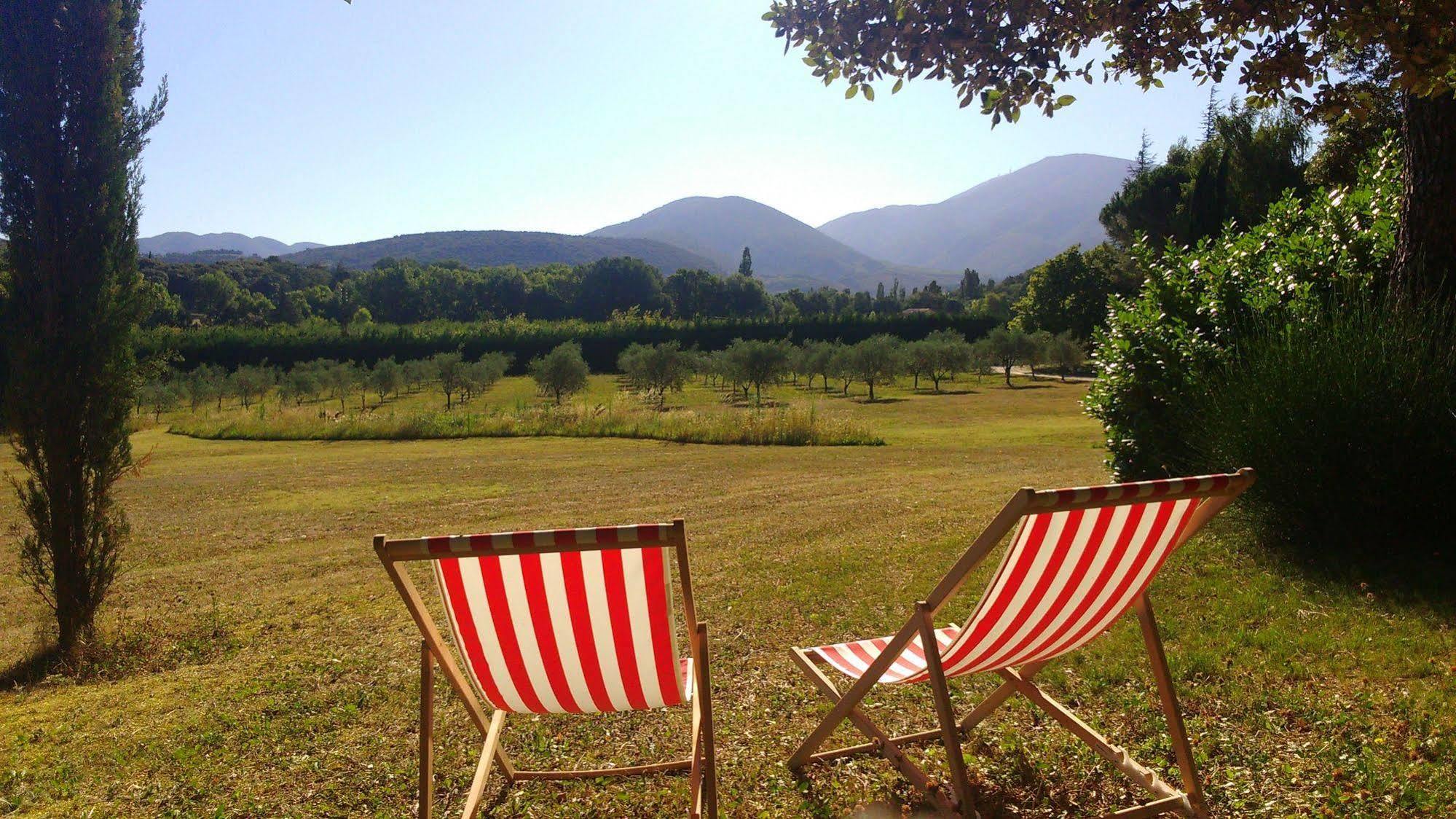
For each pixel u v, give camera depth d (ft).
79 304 17.95
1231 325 22.49
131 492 49.70
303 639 18.17
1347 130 57.88
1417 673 11.61
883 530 27.89
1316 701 10.91
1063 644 8.91
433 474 54.75
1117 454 24.16
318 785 10.19
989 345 167.02
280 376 168.55
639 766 10.01
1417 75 14.87
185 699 14.40
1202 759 9.49
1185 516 7.63
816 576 21.21
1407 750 9.44
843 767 9.83
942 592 7.43
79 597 18.40
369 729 12.01
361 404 142.51
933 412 108.06
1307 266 21.53
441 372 140.46
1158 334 23.02
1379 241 20.38
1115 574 7.95
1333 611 14.62
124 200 18.52
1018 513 6.59
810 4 18.06
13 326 17.98
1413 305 18.40
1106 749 9.04
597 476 51.34
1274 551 18.42
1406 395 17.12
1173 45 17.95
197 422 106.11
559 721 11.76
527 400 139.23
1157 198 141.38
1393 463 17.10
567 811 9.18
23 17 17.17
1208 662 12.41
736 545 27.17
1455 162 17.99
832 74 18.69
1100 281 175.11
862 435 71.67
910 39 17.56
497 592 7.13
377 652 16.48
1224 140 107.86
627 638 7.51
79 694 15.47
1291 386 18.19
